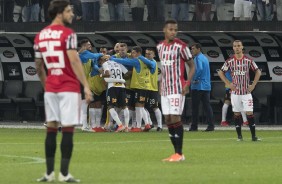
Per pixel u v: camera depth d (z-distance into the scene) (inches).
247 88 2367.1
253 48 3412.9
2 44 3486.7
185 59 1734.7
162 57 1743.4
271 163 1668.3
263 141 2361.0
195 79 2910.9
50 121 1353.3
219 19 3189.0
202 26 3179.1
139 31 3201.3
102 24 3203.7
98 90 2908.5
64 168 1339.8
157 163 1663.4
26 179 1380.4
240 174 1464.1
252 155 1860.2
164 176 1428.4
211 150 1999.3
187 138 2504.9
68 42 1337.4
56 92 1344.7
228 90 3191.4
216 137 2561.5
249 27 3171.8
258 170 1531.7
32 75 3503.9
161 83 1747.0
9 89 3538.4
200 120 3459.6
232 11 3186.5
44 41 1350.9
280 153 1915.6
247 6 3166.8
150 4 3211.1
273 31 3176.7
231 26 3176.7
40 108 3523.6
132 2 3211.1
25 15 3240.7
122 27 3201.3
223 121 3250.5
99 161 1708.9
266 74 3403.1
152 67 2918.3
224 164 1644.9
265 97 3435.0
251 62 2362.2
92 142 2316.7
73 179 1339.8
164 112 1729.8
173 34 1737.2
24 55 3501.5
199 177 1414.9
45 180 1350.9
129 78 2928.2
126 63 2883.9
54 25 1353.3
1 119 3531.0
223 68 2386.8
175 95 1722.4
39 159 1760.6
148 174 1456.7
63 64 1342.3
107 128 2962.6
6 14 3240.7
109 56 2871.6
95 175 1440.7
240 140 2390.5
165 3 3201.3
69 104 1341.0
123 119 2962.6
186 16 3196.4
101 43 3408.0
